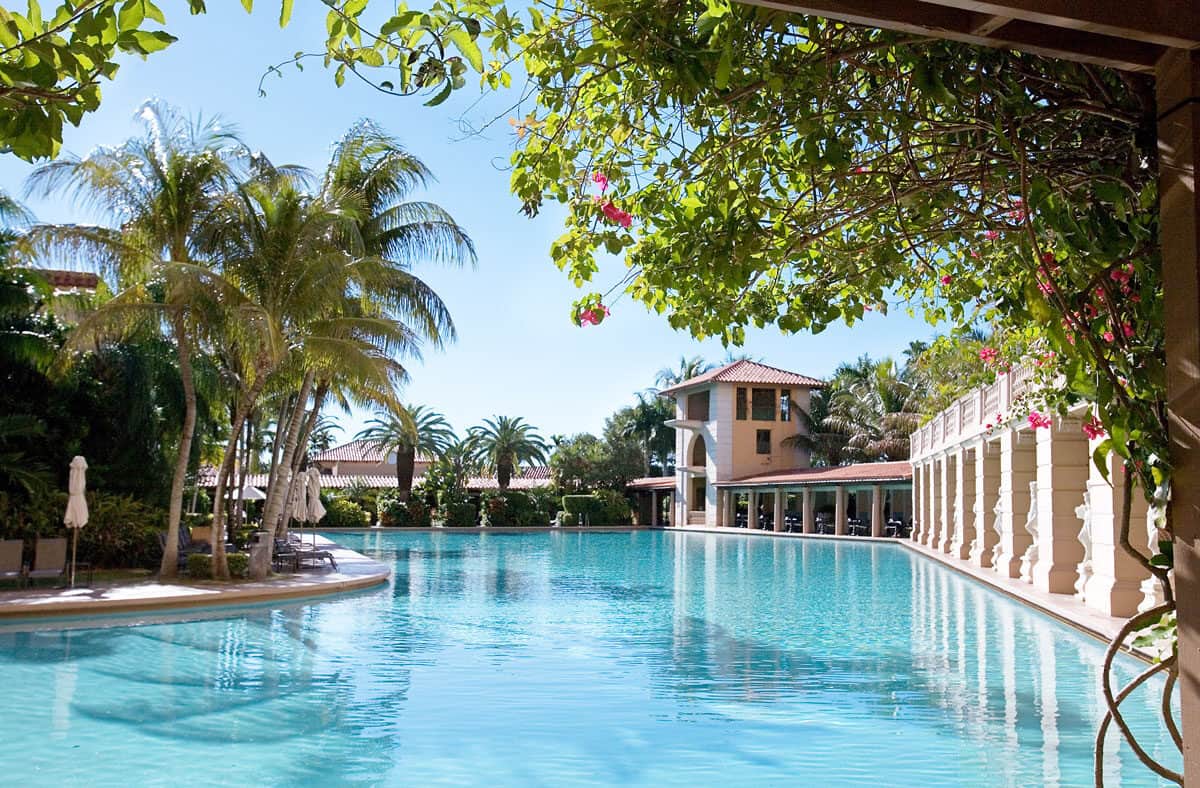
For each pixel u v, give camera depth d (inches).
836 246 157.3
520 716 301.6
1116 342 114.0
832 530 1688.0
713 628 505.4
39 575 575.8
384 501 1952.5
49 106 85.7
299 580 669.9
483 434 2233.0
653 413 2491.4
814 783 235.3
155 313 644.1
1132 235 111.7
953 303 195.2
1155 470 109.2
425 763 250.1
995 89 111.7
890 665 395.5
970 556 895.7
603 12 111.7
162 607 536.1
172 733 275.4
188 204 660.7
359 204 750.5
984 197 131.3
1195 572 96.1
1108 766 246.2
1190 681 97.0
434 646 435.5
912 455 1315.2
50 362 658.8
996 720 298.0
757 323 170.1
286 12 101.1
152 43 87.0
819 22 115.3
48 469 690.8
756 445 1993.1
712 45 111.7
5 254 643.5
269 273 660.7
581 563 1007.6
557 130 139.1
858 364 2273.6
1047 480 629.9
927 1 86.4
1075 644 452.1
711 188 136.3
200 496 1195.3
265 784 230.5
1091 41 98.9
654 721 296.2
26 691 327.9
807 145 121.3
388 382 684.1
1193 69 95.2
